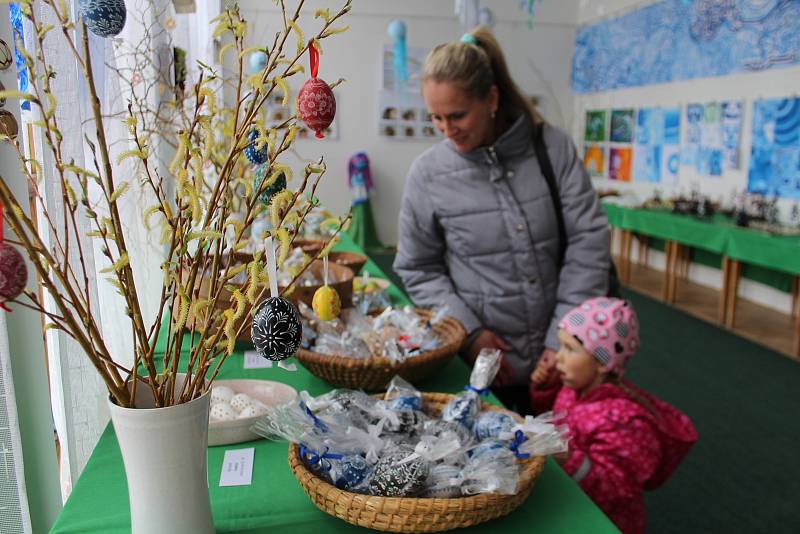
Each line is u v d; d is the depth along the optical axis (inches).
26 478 35.9
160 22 52.4
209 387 26.2
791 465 93.1
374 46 245.1
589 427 46.1
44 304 35.3
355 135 252.5
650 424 46.8
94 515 31.2
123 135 43.9
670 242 180.4
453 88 52.5
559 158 59.1
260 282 25.2
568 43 264.8
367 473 31.0
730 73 181.3
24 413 35.2
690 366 133.3
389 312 53.7
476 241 59.4
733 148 181.0
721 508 82.2
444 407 40.1
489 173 58.5
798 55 157.8
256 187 27.2
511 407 62.6
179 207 23.8
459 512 28.5
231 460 36.7
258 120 23.9
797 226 154.1
